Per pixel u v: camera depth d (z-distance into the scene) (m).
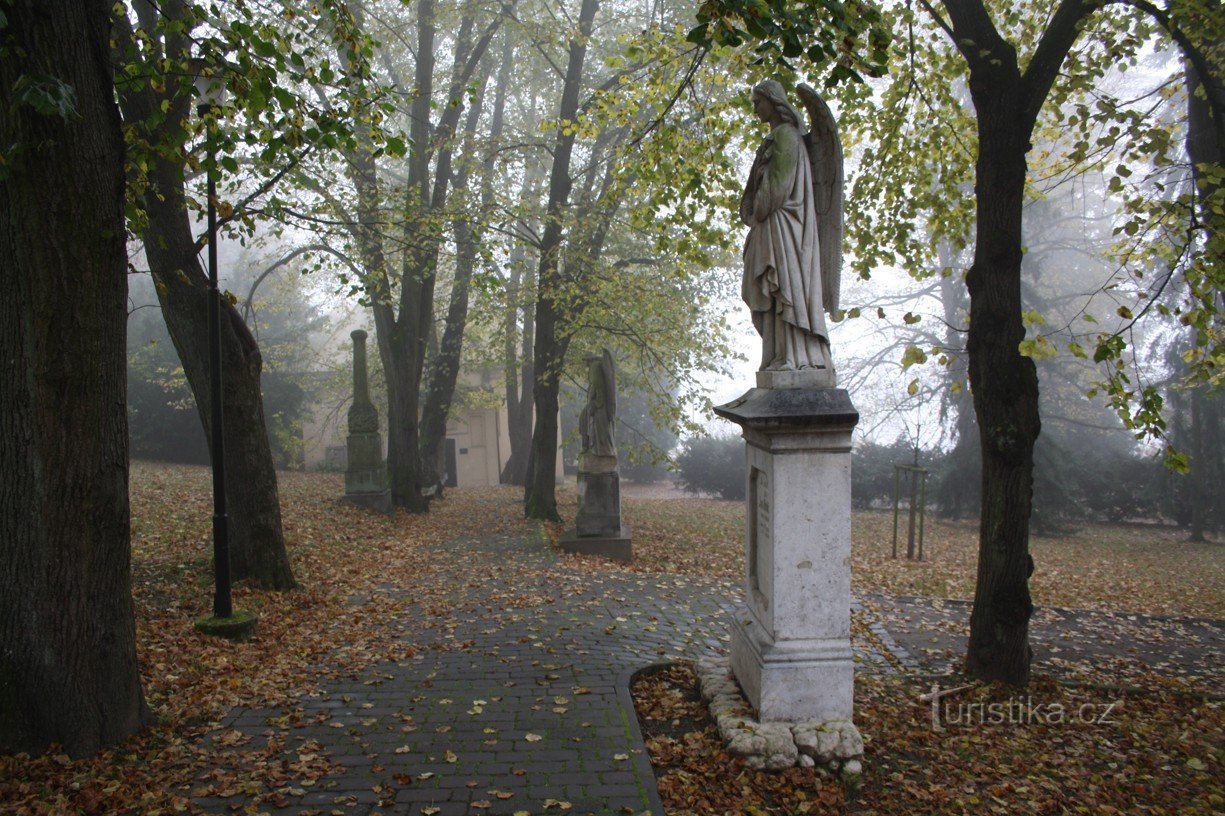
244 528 10.52
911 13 9.61
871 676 8.09
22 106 4.81
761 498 5.93
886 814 4.98
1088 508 25.80
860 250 11.27
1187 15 8.63
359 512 18.19
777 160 5.67
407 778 5.09
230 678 6.97
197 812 4.65
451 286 26.02
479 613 9.62
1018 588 7.88
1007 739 6.51
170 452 28.84
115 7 7.89
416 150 18.95
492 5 18.75
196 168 7.62
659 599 10.76
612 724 6.03
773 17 5.44
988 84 7.85
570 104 18.58
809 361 5.62
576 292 17.66
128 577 5.65
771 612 5.56
